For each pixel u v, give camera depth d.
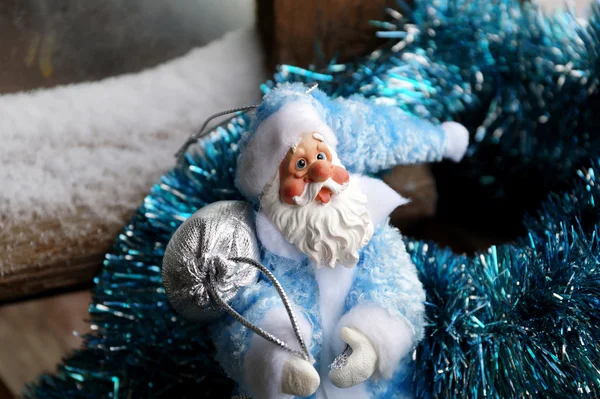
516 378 0.27
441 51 0.33
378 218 0.28
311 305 0.27
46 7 0.33
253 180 0.27
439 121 0.33
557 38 0.32
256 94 0.36
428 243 0.32
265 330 0.26
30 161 0.33
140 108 0.35
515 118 0.33
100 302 0.31
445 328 0.28
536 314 0.28
